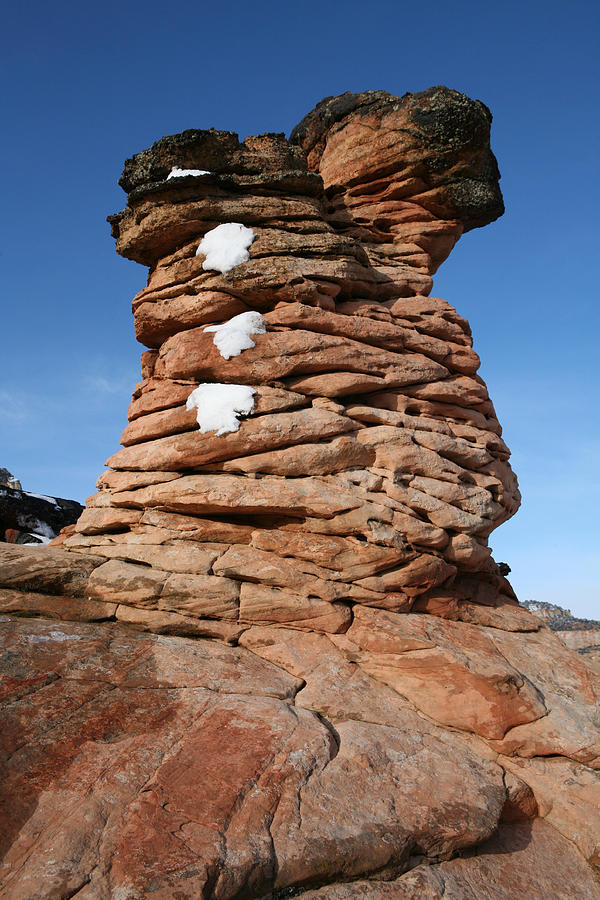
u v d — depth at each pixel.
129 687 10.67
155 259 17.20
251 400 14.22
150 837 7.83
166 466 14.39
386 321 16.27
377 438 14.55
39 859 7.39
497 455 17.22
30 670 10.73
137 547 14.01
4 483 31.48
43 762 8.83
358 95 18.89
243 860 7.78
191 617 13.05
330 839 8.43
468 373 17.19
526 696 12.12
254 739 9.70
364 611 13.28
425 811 9.39
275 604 13.02
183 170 16.11
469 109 16.92
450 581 14.98
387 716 11.50
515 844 10.25
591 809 10.77
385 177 18.36
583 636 28.05
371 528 13.50
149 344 17.16
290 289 15.15
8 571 13.36
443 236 18.66
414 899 8.47
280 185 16.30
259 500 13.50
